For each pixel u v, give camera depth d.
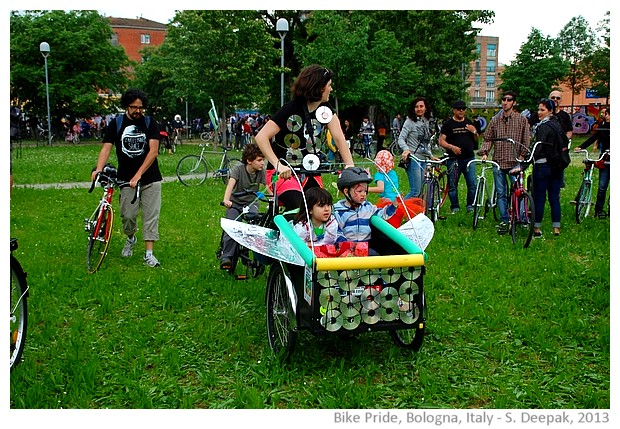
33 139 37.00
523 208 8.22
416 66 28.88
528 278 6.45
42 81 38.53
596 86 39.00
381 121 23.45
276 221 4.76
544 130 8.12
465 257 7.25
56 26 38.53
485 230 8.97
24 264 7.10
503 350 4.65
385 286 4.21
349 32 23.16
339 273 4.10
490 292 5.98
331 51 22.17
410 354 4.61
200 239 8.54
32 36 37.94
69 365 4.36
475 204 9.01
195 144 35.72
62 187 14.22
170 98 45.09
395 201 5.49
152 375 4.35
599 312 5.48
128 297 5.93
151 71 48.69
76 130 35.47
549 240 8.23
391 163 6.57
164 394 4.08
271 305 4.71
